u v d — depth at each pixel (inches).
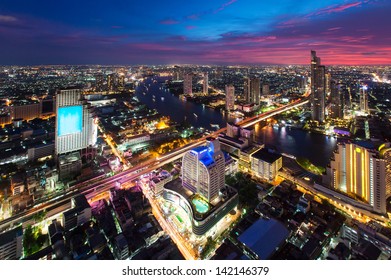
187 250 4940.9
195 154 5777.6
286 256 4382.4
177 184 6550.2
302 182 7096.5
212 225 5334.6
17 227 5014.8
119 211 5644.7
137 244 4817.9
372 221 5265.8
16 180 6845.5
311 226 5211.6
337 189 6441.9
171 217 5895.7
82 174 7539.4
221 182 5930.1
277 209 5684.1
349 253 4404.5
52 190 6860.2
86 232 5108.3
